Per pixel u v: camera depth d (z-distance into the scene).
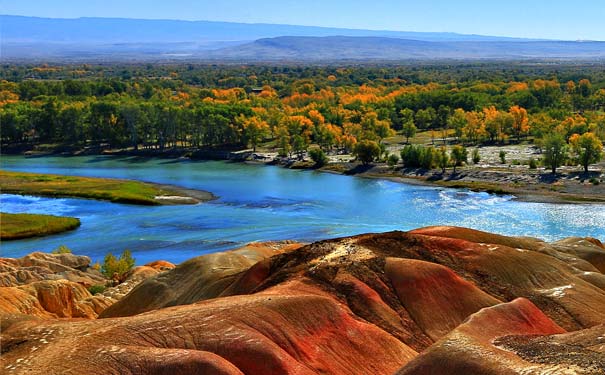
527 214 113.62
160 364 31.86
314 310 40.44
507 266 52.50
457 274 51.03
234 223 110.75
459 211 117.12
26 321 37.00
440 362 31.91
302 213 118.19
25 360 32.00
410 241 54.53
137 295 55.25
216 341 35.25
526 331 41.62
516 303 43.88
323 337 39.34
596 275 54.47
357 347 39.78
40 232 104.12
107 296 64.25
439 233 58.97
